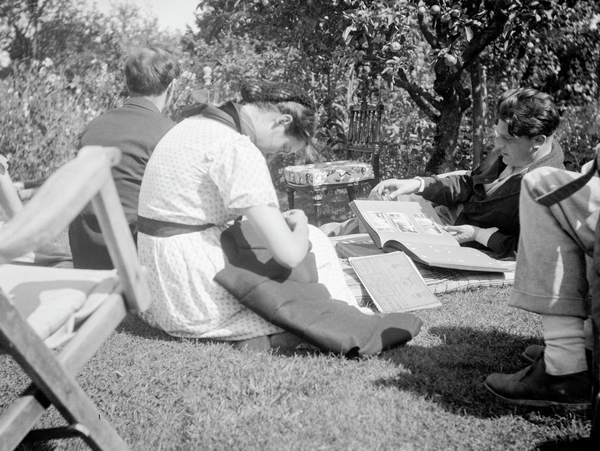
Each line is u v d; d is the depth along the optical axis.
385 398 2.14
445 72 5.55
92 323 1.51
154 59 3.10
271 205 2.36
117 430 1.95
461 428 1.97
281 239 2.35
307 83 6.53
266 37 6.46
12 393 2.19
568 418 2.01
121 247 1.48
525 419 2.03
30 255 3.26
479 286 3.35
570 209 1.91
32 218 1.21
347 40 5.12
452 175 3.81
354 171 5.21
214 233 2.53
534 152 3.28
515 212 3.45
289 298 2.44
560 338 1.99
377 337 2.51
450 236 3.50
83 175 1.30
